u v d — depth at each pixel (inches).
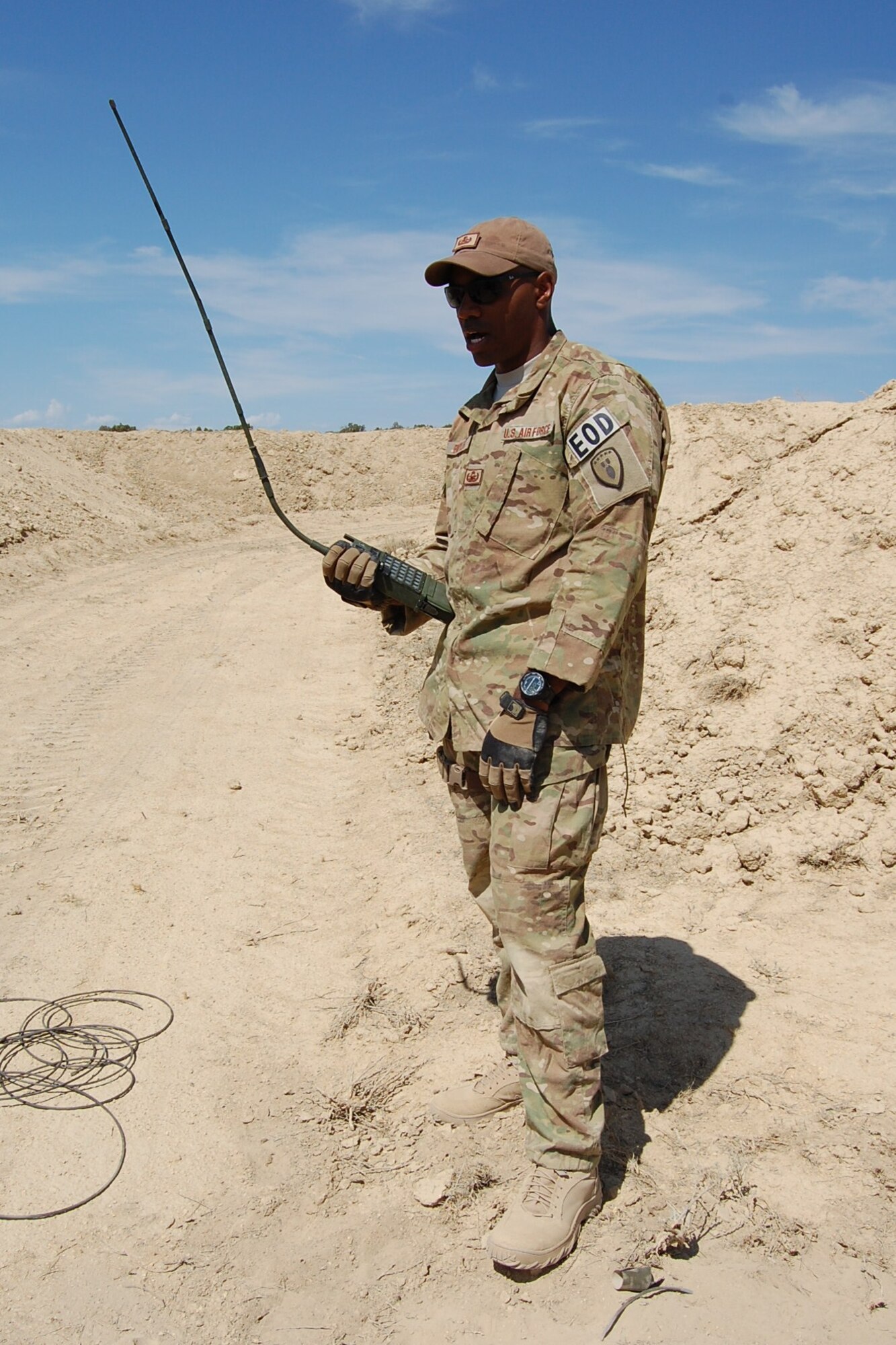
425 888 181.8
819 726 187.3
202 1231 106.3
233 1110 125.3
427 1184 110.3
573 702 100.0
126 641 401.4
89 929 171.8
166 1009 147.8
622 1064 129.6
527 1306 95.9
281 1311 96.5
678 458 301.4
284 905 180.7
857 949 150.2
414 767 247.1
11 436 861.2
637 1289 96.3
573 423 97.8
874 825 173.6
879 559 213.8
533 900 100.3
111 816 224.1
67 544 603.2
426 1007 145.7
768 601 220.1
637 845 186.1
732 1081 125.0
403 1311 96.2
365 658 366.0
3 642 398.0
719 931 159.5
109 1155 117.7
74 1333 94.3
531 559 101.8
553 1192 101.5
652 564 258.4
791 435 295.4
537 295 102.6
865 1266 97.7
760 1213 104.7
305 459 938.7
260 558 617.0
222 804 231.3
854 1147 112.4
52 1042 139.7
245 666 359.9
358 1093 127.6
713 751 194.5
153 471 904.3
